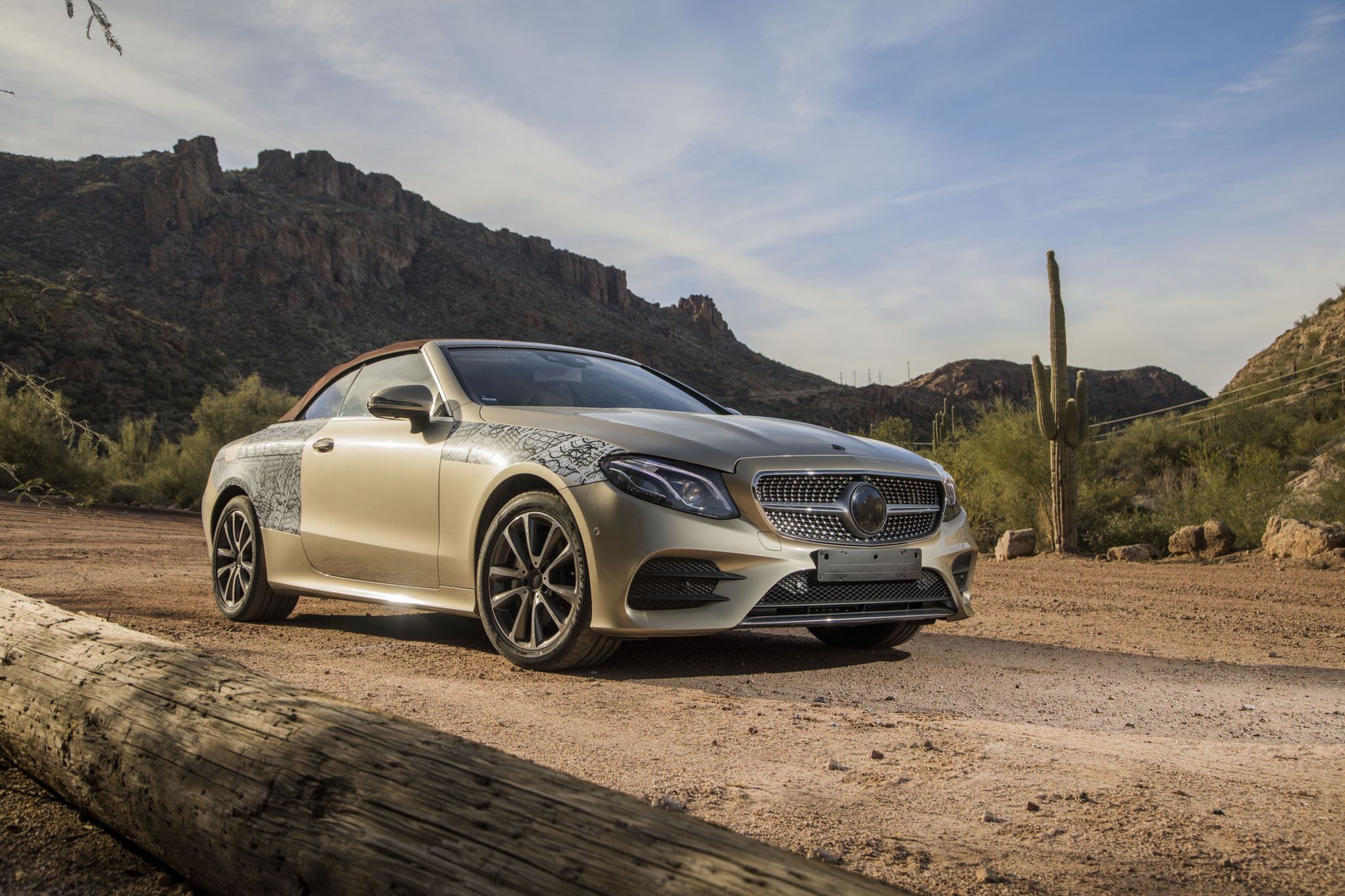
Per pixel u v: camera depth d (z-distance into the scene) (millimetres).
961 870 1750
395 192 174250
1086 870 1754
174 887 1699
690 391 5145
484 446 3918
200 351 52344
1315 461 19969
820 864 1167
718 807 2076
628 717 2885
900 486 3967
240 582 5203
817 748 2598
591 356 5109
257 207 130125
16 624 2682
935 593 4043
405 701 2980
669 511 3416
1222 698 3482
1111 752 2623
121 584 6875
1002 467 14414
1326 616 6246
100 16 3424
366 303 134000
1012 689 3594
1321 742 2816
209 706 1902
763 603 3525
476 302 152250
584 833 1281
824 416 151625
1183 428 27469
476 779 1459
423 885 1286
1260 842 1904
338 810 1471
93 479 22516
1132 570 9930
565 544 3611
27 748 2199
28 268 77438
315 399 5277
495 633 3770
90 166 117438
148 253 107438
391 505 4266
